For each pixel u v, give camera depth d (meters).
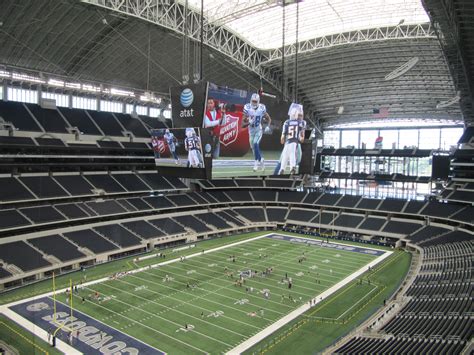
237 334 34.66
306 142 37.28
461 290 38.56
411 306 37.78
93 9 49.44
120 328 35.44
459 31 46.97
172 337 33.88
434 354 23.81
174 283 48.09
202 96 26.38
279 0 38.88
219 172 28.12
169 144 28.80
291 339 33.78
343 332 35.09
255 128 30.97
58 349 31.36
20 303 41.41
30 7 47.88
